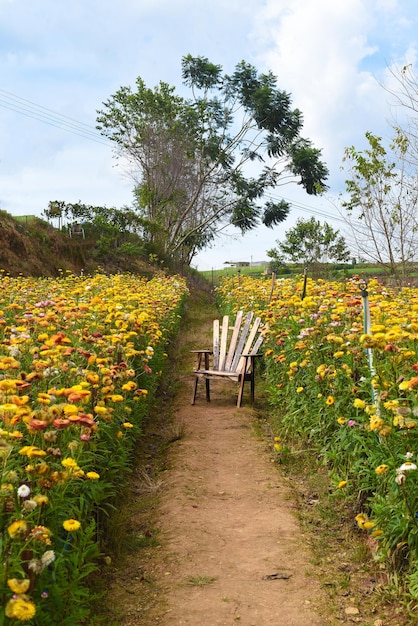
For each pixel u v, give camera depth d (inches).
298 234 952.3
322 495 207.2
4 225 885.8
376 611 142.6
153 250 1326.3
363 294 205.8
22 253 882.8
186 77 1574.8
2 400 144.9
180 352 532.1
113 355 240.7
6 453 118.8
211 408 350.3
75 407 138.1
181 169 1539.1
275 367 344.5
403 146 447.2
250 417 324.8
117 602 147.8
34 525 117.5
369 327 204.1
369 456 173.2
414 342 190.4
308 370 248.1
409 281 470.3
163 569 163.6
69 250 1036.5
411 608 140.3
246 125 1592.0
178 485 223.6
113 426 199.2
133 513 203.5
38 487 124.0
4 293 383.2
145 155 1526.8
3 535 111.5
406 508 144.7
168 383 415.5
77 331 251.9
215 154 1584.6
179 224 1507.1
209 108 1593.3
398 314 234.5
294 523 191.5
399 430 156.6
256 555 171.0
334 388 219.8
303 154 1549.0
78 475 135.7
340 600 147.5
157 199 1530.5
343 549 174.2
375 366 177.2
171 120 1547.7
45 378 179.8
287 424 273.9
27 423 134.6
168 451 268.7
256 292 560.7
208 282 1627.7
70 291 427.8
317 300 308.0
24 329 233.9
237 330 389.4
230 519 197.3
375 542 168.1
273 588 153.1
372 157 469.7
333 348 235.0
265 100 1501.0
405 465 140.0
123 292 401.4
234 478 236.1
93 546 137.0
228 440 287.0
